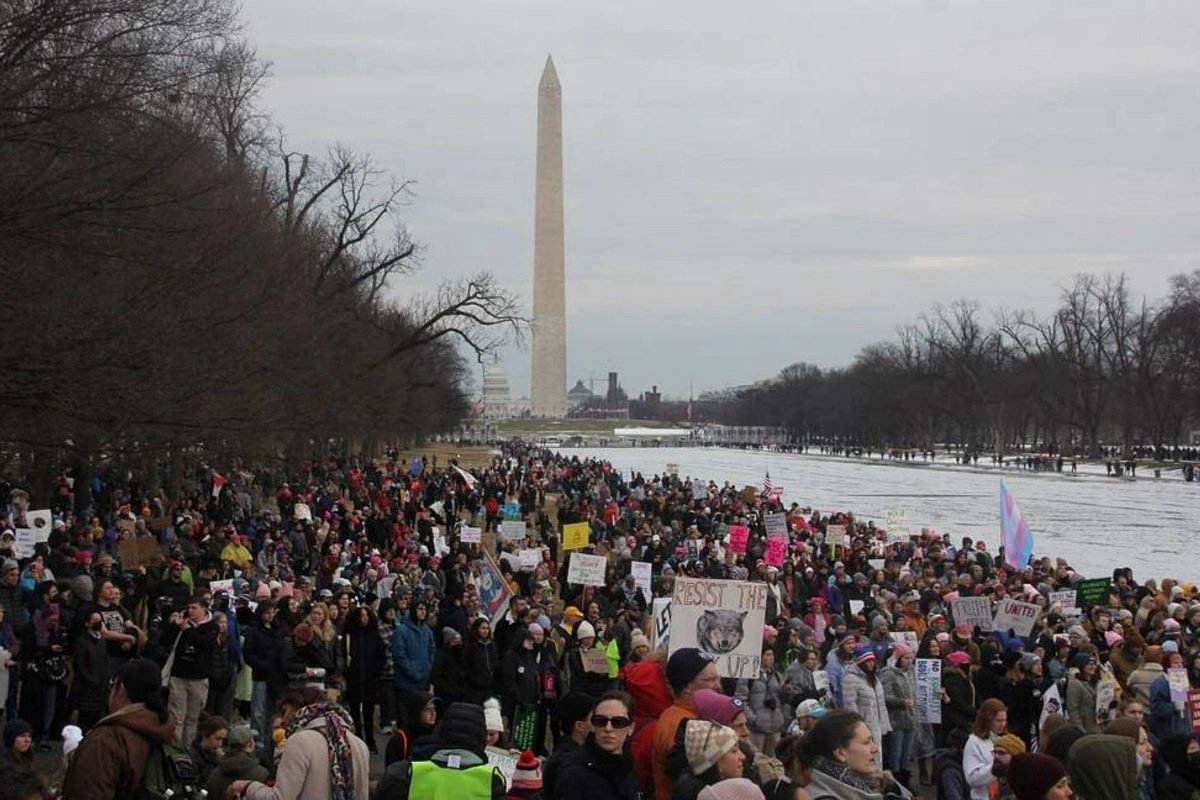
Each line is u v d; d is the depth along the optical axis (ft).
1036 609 104.01
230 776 49.98
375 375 311.27
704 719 38.32
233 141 221.87
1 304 102.37
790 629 91.56
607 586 127.34
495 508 227.61
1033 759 36.78
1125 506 359.66
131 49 123.95
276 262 199.11
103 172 109.40
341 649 88.12
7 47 102.06
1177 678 73.72
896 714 81.56
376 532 185.16
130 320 111.45
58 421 112.68
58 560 106.52
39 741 81.76
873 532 199.93
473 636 79.87
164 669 73.51
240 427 145.48
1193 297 608.60
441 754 39.52
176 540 133.49
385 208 276.82
